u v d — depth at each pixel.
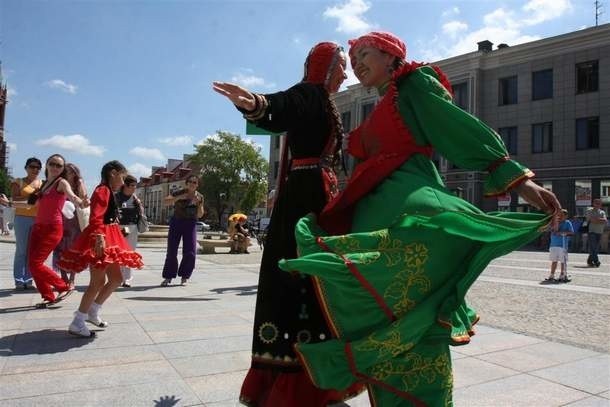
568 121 27.31
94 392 3.21
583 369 3.96
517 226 1.89
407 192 2.04
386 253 1.93
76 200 6.27
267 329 2.48
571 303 7.39
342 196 2.21
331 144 2.72
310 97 2.57
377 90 2.45
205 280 9.45
